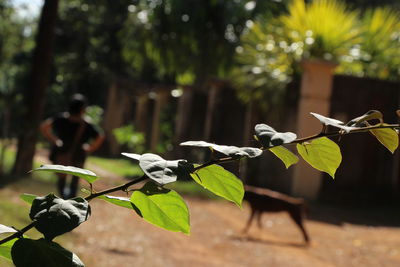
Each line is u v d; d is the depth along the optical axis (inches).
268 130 32.4
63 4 1274.6
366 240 339.3
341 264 271.1
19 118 523.2
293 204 321.1
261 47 597.0
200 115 901.8
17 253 29.6
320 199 538.0
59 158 271.3
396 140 33.8
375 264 275.7
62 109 1440.7
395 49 604.7
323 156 35.0
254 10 816.3
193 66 908.6
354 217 443.2
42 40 542.3
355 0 1030.4
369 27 609.9
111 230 294.7
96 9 1247.5
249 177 613.9
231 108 765.3
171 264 237.6
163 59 914.1
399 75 601.0
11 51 1291.8
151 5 852.0
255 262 260.7
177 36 866.1
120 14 1243.2
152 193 32.2
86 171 31.7
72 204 27.9
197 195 509.7
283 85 564.1
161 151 927.0
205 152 774.5
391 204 543.5
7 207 276.8
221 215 405.4
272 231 354.3
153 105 1129.4
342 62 581.0
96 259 220.1
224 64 884.6
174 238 298.8
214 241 304.3
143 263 229.1
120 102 1205.7
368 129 33.8
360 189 550.9
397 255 298.7
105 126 1219.2
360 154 553.0
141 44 896.3
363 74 604.4
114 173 719.1
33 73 537.6
